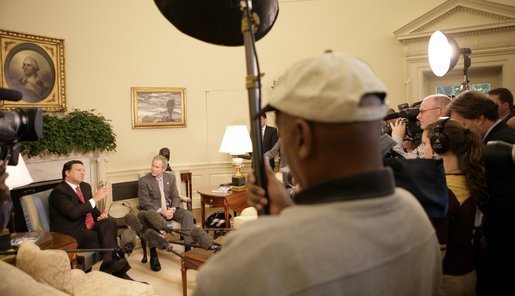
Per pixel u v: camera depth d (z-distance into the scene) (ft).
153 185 13.69
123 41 17.28
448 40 9.01
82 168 11.67
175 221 13.41
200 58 18.92
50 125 13.96
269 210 2.36
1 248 6.91
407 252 1.86
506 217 3.90
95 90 16.67
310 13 19.39
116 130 17.26
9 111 3.17
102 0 16.71
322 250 1.59
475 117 5.19
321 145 1.77
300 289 1.53
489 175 3.85
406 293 1.86
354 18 19.13
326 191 1.76
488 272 4.28
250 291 1.55
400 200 1.96
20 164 8.00
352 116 1.67
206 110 19.13
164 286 10.43
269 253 1.58
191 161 18.97
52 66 15.31
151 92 17.89
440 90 18.66
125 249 5.44
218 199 13.58
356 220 1.69
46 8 15.31
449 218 3.87
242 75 19.57
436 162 3.27
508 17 16.31
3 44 13.99
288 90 1.82
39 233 8.84
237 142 14.10
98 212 12.21
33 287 4.36
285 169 3.75
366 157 1.79
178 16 3.18
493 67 17.25
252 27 2.54
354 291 1.62
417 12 18.29
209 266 1.74
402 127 5.97
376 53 18.95
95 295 6.61
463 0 16.79
